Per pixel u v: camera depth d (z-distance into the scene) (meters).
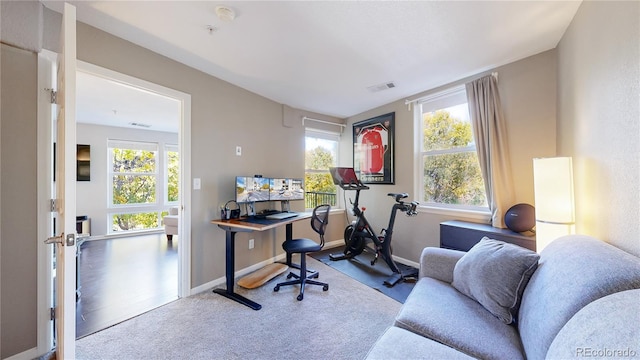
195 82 2.56
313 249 2.52
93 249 4.19
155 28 1.90
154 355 1.63
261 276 2.85
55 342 1.68
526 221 2.14
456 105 2.95
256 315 2.10
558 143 2.10
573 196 1.57
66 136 1.18
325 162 4.45
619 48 1.13
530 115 2.31
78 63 1.80
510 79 2.44
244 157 3.11
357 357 1.62
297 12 1.71
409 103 3.39
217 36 2.00
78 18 1.78
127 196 5.39
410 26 1.87
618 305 0.71
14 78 1.53
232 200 2.91
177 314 2.12
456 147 2.97
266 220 2.70
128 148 5.35
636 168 1.02
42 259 1.62
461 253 1.81
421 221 3.24
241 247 3.07
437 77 2.79
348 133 4.46
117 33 1.96
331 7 1.66
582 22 1.57
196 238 2.56
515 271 1.33
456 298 1.49
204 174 2.65
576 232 1.63
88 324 1.96
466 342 1.12
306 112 4.07
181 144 2.47
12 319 1.53
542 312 1.01
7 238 1.52
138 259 3.65
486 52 2.25
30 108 1.58
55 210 1.65
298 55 2.30
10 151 1.52
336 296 2.44
